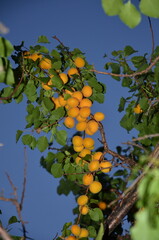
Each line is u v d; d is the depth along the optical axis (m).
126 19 2.02
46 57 2.61
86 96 2.59
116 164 2.48
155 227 1.53
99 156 2.56
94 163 2.53
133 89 2.62
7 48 2.18
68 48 2.69
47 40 2.63
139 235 1.50
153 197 1.58
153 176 1.60
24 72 2.57
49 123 2.61
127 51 2.67
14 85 2.58
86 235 2.51
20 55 2.61
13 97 2.60
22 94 2.62
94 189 2.53
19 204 2.03
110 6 2.01
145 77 2.65
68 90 2.57
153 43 2.41
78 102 2.54
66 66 2.67
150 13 2.01
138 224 1.51
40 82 2.63
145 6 2.01
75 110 2.52
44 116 2.63
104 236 2.52
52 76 2.59
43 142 2.59
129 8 2.01
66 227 2.56
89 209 2.56
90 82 2.60
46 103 2.54
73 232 2.50
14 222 2.50
